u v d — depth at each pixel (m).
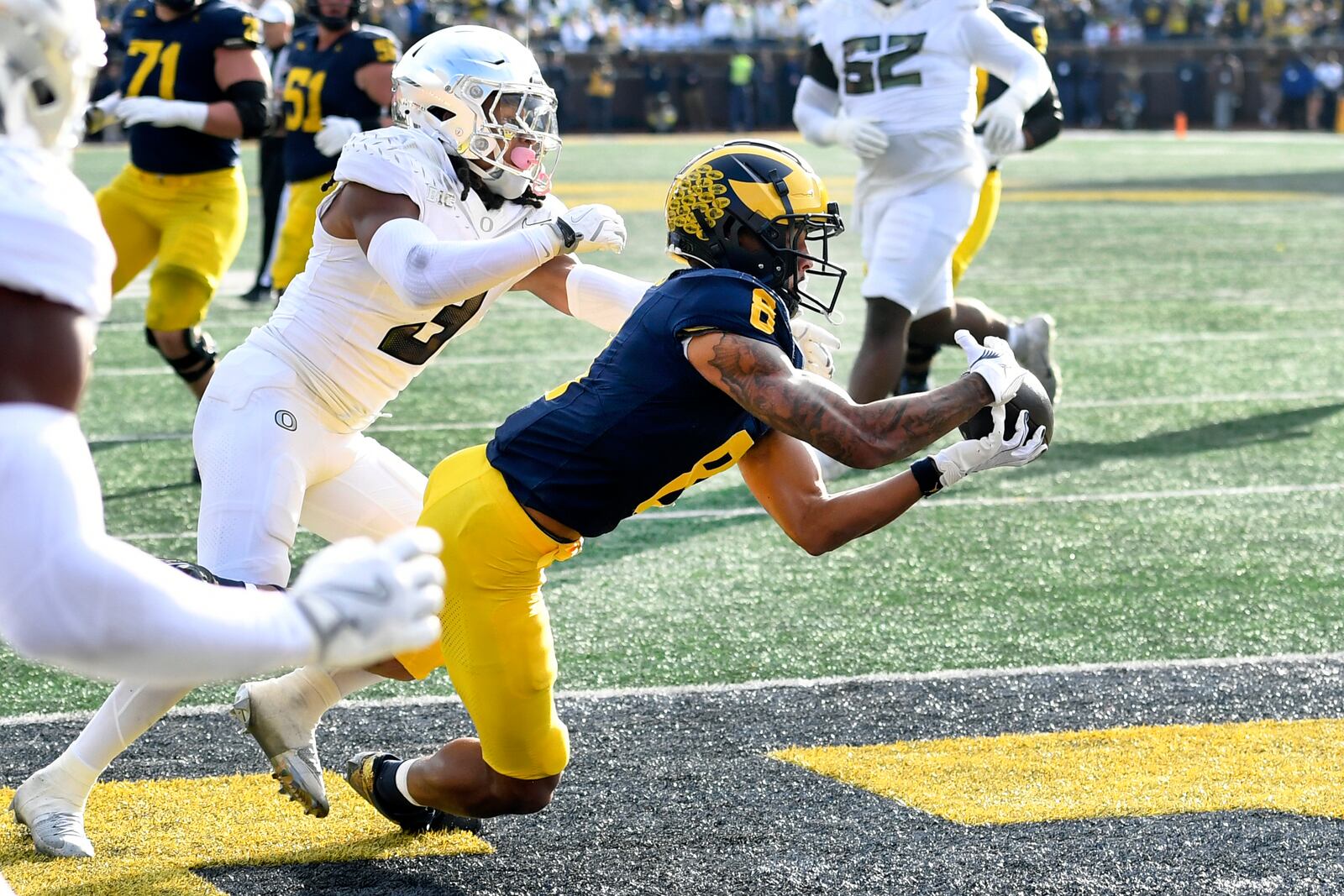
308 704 11.78
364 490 12.57
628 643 16.88
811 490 10.72
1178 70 121.69
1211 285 43.94
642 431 10.32
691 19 127.19
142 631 5.74
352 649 6.02
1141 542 20.55
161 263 22.81
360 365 12.22
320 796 11.83
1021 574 19.28
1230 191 71.31
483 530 10.53
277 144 39.72
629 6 129.00
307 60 27.33
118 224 23.30
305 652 5.95
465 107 11.62
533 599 10.84
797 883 11.14
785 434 10.40
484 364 32.81
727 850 11.77
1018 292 42.78
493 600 10.63
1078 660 16.27
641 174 80.81
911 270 23.47
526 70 11.83
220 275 23.25
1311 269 46.97
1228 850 11.57
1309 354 33.50
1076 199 68.75
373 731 14.53
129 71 23.50
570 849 11.84
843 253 51.53
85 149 92.75
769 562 19.95
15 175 5.88
